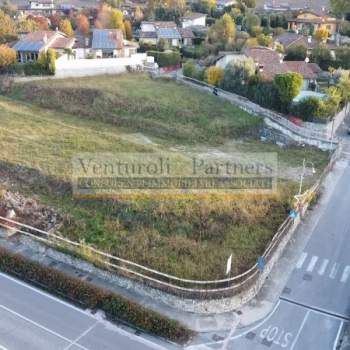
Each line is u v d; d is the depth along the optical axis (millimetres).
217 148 43250
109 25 83250
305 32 88062
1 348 20969
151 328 22062
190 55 74938
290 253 28375
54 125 44562
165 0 103000
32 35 66062
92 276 25797
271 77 54625
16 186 32875
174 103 50750
